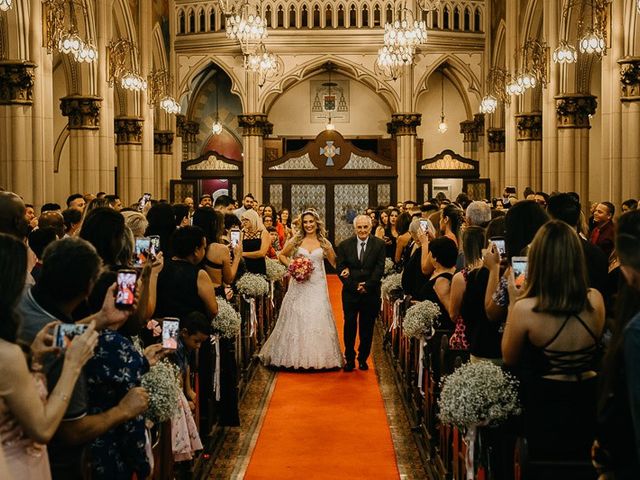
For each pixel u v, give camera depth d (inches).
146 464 189.8
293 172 1195.9
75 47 706.2
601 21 690.2
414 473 313.3
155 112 1247.5
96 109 905.5
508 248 232.8
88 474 167.2
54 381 162.4
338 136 1196.5
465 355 279.0
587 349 189.0
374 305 498.9
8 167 691.4
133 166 1098.7
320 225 503.8
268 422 384.5
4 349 140.4
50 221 358.3
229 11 941.8
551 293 187.3
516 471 191.8
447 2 1246.3
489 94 1133.1
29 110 698.2
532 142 1057.5
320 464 323.9
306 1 1243.2
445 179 1229.7
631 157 680.4
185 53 1261.1
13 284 140.3
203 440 324.2
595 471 180.2
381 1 1238.9
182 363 265.9
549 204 290.0
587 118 874.1
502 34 1179.9
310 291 499.5
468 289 245.8
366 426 377.4
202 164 1245.7
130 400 175.6
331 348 498.9
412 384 395.9
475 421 204.1
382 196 1200.8
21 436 146.0
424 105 1379.2
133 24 1069.8
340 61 1246.3
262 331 561.9
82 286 173.9
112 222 234.2
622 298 141.5
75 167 904.3
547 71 880.9
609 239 473.7
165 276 294.5
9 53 689.0
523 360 193.8
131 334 222.5
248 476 309.4
